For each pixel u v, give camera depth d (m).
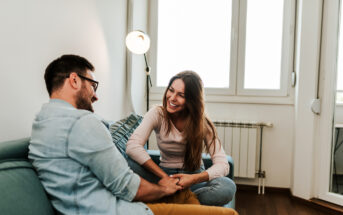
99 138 0.82
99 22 1.91
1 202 0.61
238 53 2.85
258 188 2.77
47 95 1.30
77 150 0.79
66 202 0.78
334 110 2.35
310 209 2.37
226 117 2.88
